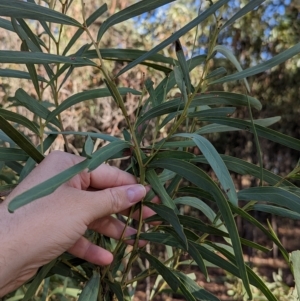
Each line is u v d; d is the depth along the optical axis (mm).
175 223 231
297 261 237
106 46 1029
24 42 249
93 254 272
